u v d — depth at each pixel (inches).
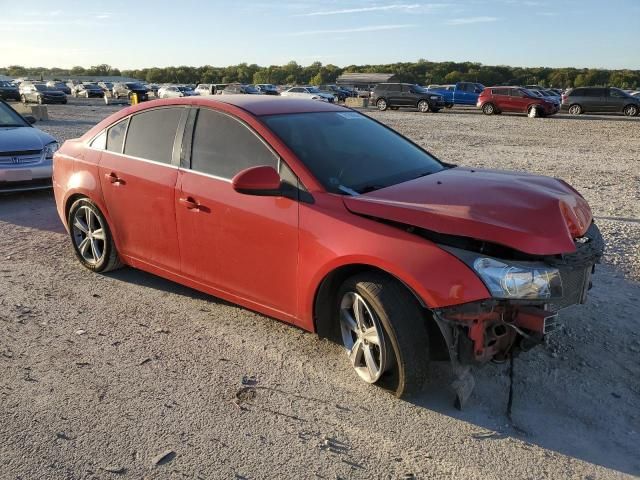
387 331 121.6
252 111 156.9
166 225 170.2
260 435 117.1
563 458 110.3
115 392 132.1
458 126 939.3
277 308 148.3
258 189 134.5
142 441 115.1
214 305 179.5
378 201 128.8
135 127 183.8
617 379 135.7
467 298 112.7
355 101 1722.4
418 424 120.3
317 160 145.5
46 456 110.8
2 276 205.3
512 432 117.7
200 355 148.9
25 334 160.7
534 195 130.0
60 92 1723.7
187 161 165.0
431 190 136.2
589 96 1289.4
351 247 125.6
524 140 714.8
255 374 139.9
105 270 203.9
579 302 132.6
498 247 117.0
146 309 177.2
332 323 142.5
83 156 198.5
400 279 118.7
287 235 138.8
